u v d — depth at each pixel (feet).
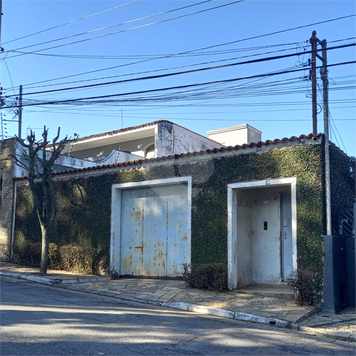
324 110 35.12
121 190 48.47
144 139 81.92
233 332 24.97
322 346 22.75
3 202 61.36
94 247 48.57
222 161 38.96
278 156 35.32
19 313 26.76
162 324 26.04
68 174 52.75
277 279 39.45
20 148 62.03
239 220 39.40
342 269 32.22
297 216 33.47
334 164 35.22
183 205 42.98
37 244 52.80
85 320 25.81
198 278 37.19
